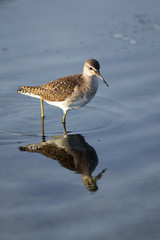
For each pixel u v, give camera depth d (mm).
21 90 14234
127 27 20406
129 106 14086
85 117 13664
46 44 18797
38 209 8352
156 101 14211
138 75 16156
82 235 7547
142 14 21750
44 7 22672
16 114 14141
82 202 8609
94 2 23516
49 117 13953
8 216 8109
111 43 18922
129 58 17516
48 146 11500
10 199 8688
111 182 9438
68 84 13352
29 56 17844
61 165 10312
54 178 9641
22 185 9273
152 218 8039
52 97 13461
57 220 7988
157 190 9016
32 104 15094
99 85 15742
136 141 11562
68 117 13852
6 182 9383
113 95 14977
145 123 12766
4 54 17906
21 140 11961
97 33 19859
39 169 10086
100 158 10648
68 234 7578
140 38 19359
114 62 17219
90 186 9273
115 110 13953
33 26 20375
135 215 8141
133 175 9703
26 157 10758
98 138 11945
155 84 15391
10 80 16156
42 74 16422
